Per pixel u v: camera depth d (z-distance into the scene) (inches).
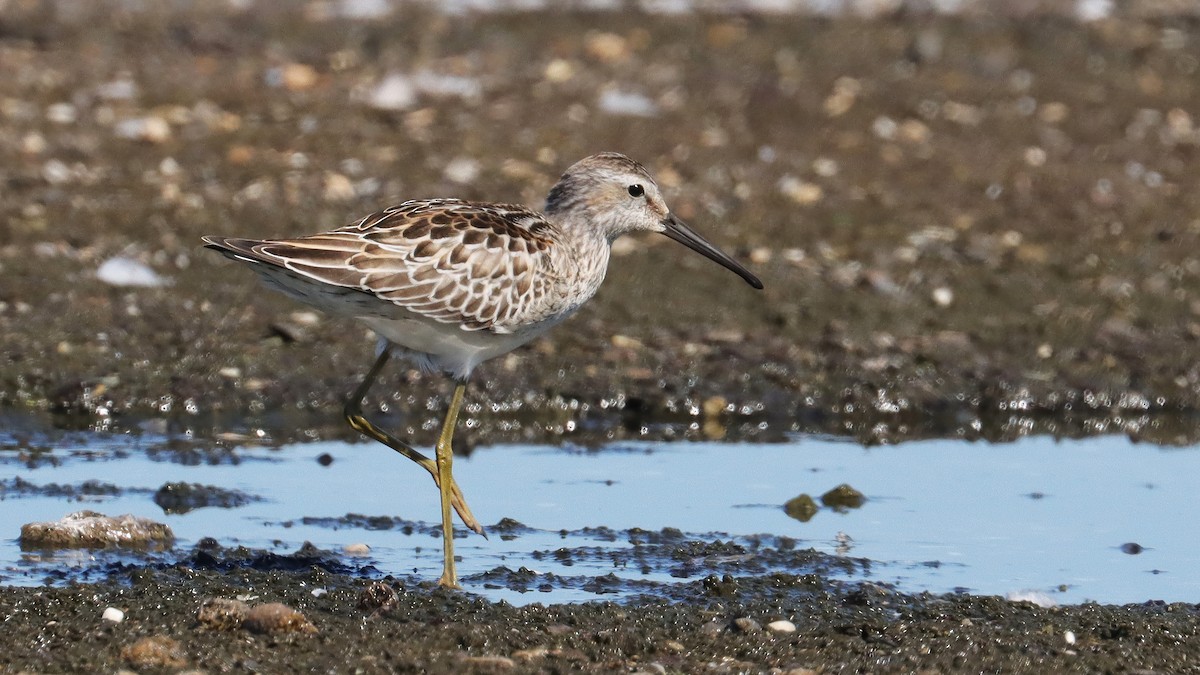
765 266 691.4
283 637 342.3
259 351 585.6
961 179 812.6
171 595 366.6
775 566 415.8
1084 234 745.0
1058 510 470.9
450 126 845.2
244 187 741.9
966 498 482.9
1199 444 549.6
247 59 941.2
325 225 699.4
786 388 581.9
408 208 419.2
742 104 909.2
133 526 422.9
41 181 733.3
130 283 635.5
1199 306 668.1
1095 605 383.9
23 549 412.8
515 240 422.0
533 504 468.8
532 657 338.3
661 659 342.6
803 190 780.0
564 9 1072.2
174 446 518.6
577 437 548.1
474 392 564.1
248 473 493.4
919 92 944.9
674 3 1093.8
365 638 344.5
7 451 504.4
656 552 424.8
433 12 1051.3
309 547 418.6
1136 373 604.1
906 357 608.7
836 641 354.9
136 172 754.2
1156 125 916.0
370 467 503.8
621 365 591.5
